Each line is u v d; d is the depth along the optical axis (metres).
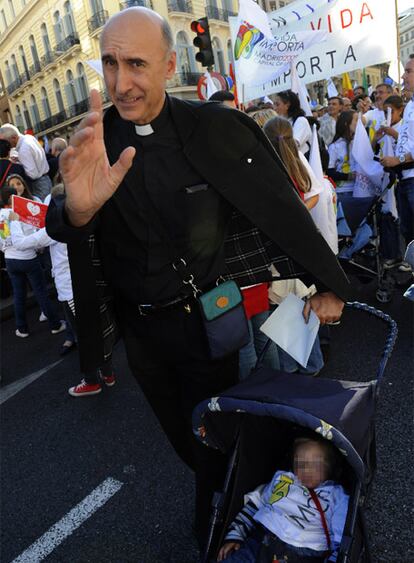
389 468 2.49
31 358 4.79
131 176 1.56
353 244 4.04
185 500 2.50
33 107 33.72
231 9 28.25
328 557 1.56
